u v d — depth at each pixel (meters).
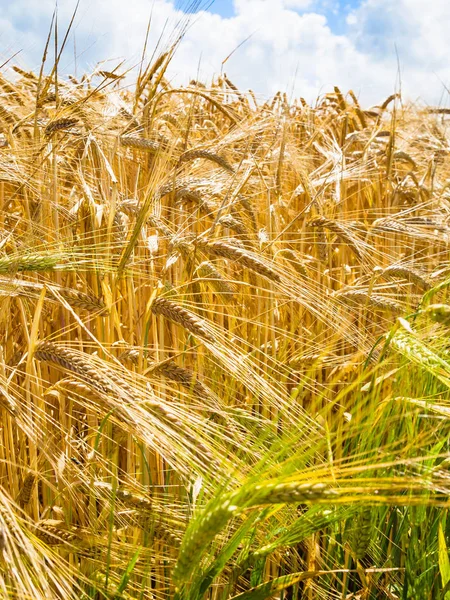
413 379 0.85
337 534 0.87
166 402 0.76
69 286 0.96
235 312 1.08
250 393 0.95
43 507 0.87
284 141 1.24
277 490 0.60
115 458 0.84
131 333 0.95
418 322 0.82
